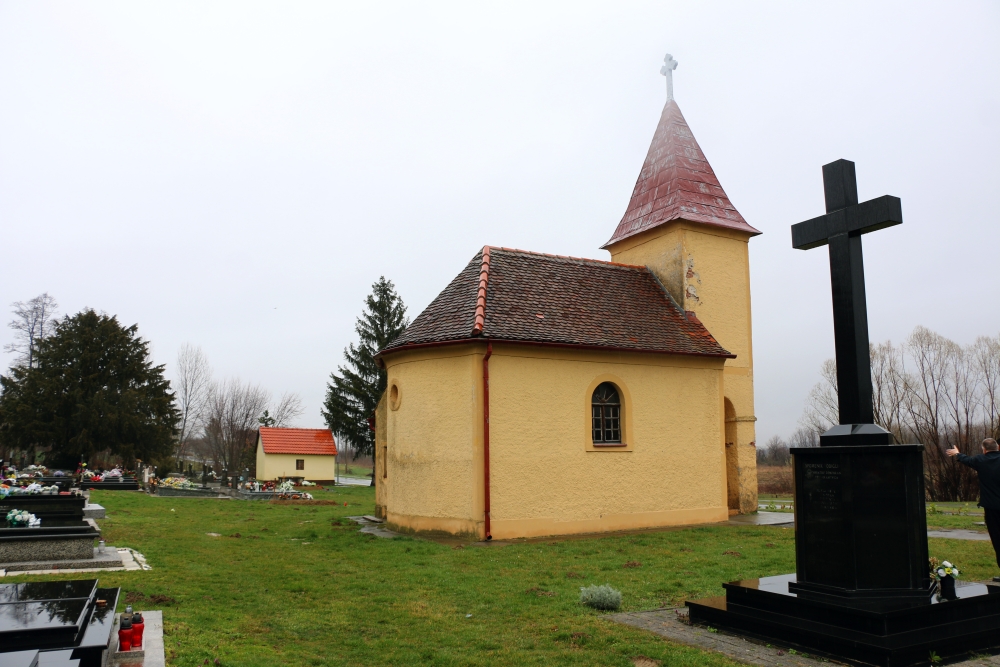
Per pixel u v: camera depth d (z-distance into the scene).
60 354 44.34
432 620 7.88
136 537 13.90
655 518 16.61
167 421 47.19
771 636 6.72
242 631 7.33
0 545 10.19
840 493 6.80
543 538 14.79
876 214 7.33
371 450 44.12
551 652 6.63
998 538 8.66
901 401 44.78
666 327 18.09
